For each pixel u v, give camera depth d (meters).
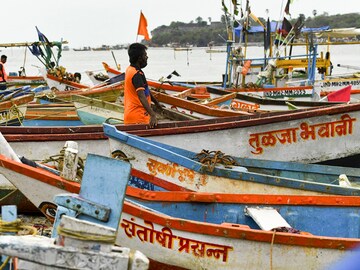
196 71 53.41
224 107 12.99
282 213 6.45
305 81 18.95
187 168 7.39
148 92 9.12
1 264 4.56
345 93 14.73
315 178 8.16
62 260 3.83
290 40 19.89
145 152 7.55
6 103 10.88
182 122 9.31
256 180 7.20
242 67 19.27
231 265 5.66
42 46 20.81
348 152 9.57
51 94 13.75
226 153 9.22
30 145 8.53
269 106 14.65
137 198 6.46
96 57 128.75
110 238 3.85
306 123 9.33
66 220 3.82
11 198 7.64
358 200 6.40
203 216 6.47
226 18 19.30
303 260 5.58
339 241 5.51
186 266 5.78
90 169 4.41
